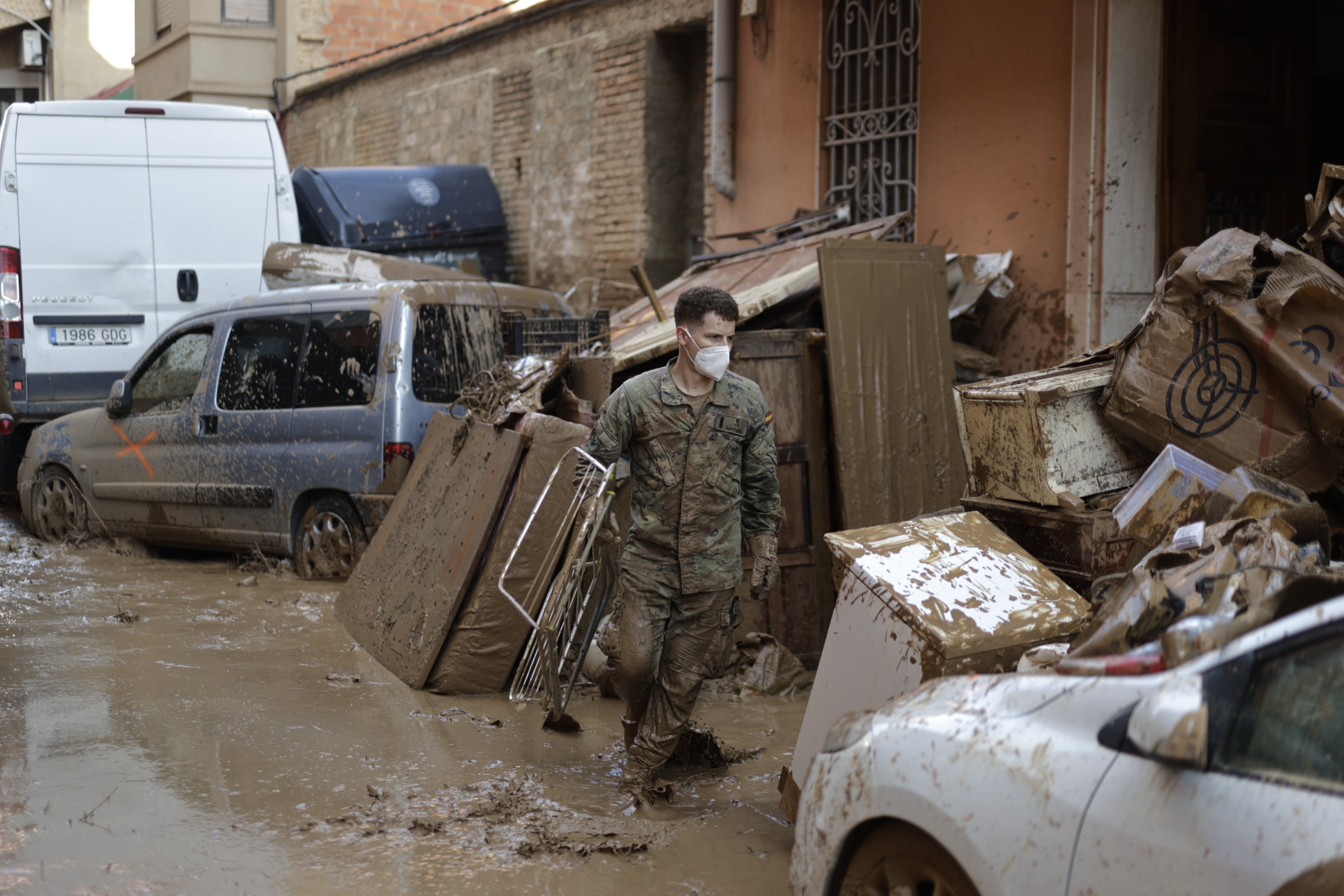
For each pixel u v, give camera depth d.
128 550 9.34
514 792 4.52
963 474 6.79
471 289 7.97
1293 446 4.26
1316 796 2.17
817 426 6.51
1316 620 2.41
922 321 6.79
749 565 6.25
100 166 10.03
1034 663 3.45
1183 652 2.53
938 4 8.66
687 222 12.62
